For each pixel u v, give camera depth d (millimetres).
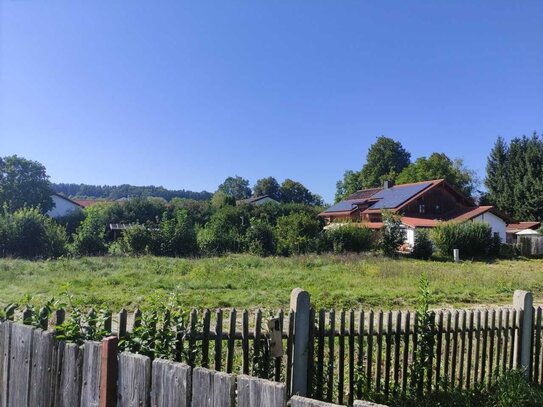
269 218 49656
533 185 48000
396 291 13055
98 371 2568
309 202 96938
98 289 12133
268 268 19250
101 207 43594
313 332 4617
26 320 3398
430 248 29703
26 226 24797
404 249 32406
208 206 51812
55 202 46594
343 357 4875
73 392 2670
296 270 18562
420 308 5355
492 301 12594
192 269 17016
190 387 2389
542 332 6805
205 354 4113
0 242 24109
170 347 3756
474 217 36906
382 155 73000
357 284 14531
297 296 4445
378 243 29984
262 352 4355
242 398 2238
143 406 2459
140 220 43500
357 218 39656
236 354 6012
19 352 2994
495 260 29547
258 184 96812
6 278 13727
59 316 3523
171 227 27547
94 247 25984
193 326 4055
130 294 11328
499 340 5805
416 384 5223
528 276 18453
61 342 2775
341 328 4852
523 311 5961
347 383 5465
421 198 40000
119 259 21578
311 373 4566
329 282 14852
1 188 40062
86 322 3535
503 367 5820
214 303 10516
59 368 2766
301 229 29516
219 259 22797
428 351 5242
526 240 33500
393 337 5312
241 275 16016
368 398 4895
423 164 63312
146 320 3680
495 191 52781
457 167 69375
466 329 5645
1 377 3088
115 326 4398
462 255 30688
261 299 11234
